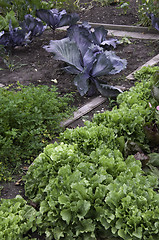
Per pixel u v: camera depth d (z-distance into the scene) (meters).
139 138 3.78
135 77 5.39
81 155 3.24
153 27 7.24
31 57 6.41
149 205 2.71
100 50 4.95
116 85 5.27
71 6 8.52
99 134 3.54
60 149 3.16
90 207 2.75
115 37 7.24
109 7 8.81
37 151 3.83
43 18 6.75
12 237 2.64
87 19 8.24
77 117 4.47
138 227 2.57
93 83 5.03
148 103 4.10
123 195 2.73
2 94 4.41
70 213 2.68
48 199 2.87
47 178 3.10
